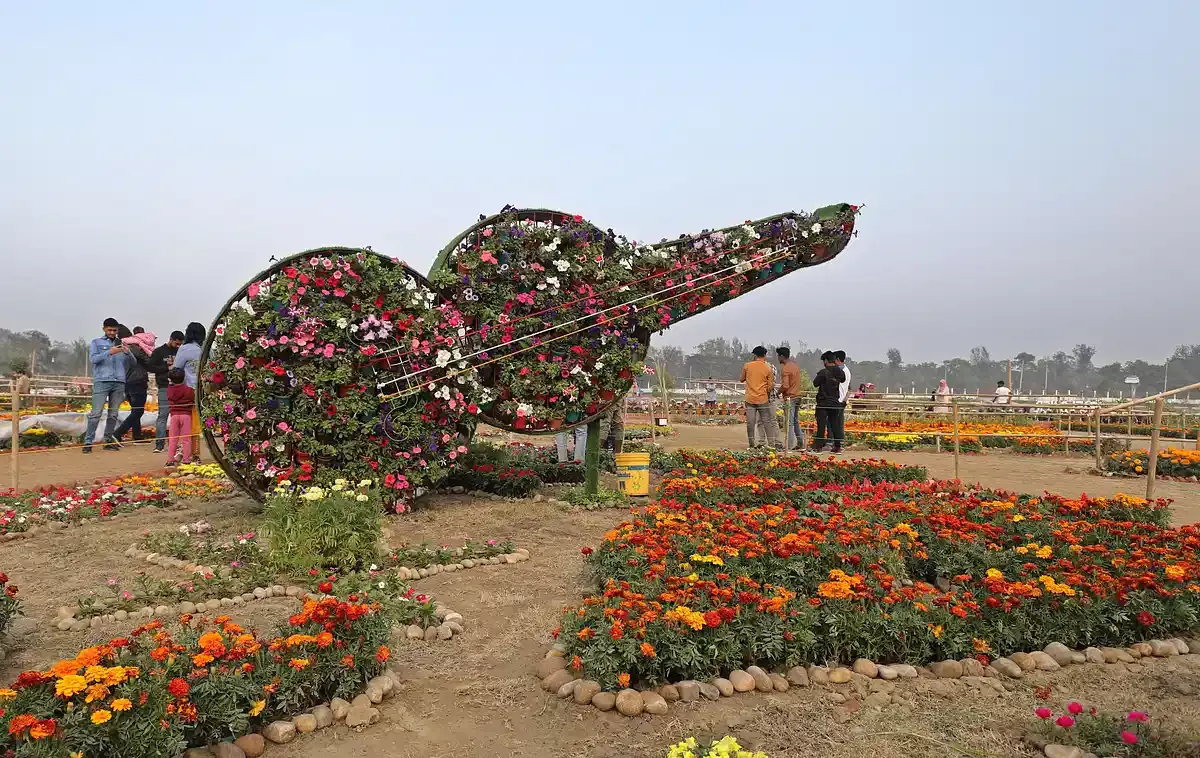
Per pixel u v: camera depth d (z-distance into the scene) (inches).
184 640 157.5
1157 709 164.7
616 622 170.6
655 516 281.3
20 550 284.0
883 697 167.5
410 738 150.6
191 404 483.5
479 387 361.7
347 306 335.6
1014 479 512.1
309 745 146.9
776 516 282.5
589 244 389.1
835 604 190.4
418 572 254.5
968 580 221.8
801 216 423.5
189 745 140.0
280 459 327.9
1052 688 174.4
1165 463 526.9
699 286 407.5
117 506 352.8
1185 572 217.0
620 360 390.6
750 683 169.0
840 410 668.1
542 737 151.1
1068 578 207.6
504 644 197.9
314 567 244.5
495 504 379.6
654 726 154.2
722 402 1466.5
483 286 365.4
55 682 130.3
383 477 340.2
